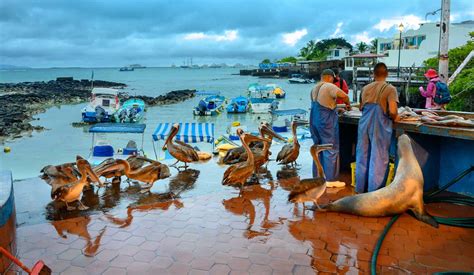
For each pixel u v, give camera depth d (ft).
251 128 89.92
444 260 14.26
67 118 117.60
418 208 17.81
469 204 19.40
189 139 45.01
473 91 63.31
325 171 23.03
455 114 22.47
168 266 14.28
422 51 123.54
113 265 14.44
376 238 16.11
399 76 94.02
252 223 17.95
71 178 20.74
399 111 21.20
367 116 20.24
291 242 15.94
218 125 98.63
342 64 237.25
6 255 12.63
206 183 24.38
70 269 14.21
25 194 22.63
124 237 16.75
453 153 20.86
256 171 24.84
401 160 18.58
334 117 22.34
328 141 22.56
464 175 19.60
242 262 14.44
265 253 15.08
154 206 20.40
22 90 221.87
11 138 83.51
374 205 17.93
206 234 16.89
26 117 114.32
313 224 17.65
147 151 59.93
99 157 41.06
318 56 342.23
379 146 19.92
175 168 28.32
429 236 16.20
